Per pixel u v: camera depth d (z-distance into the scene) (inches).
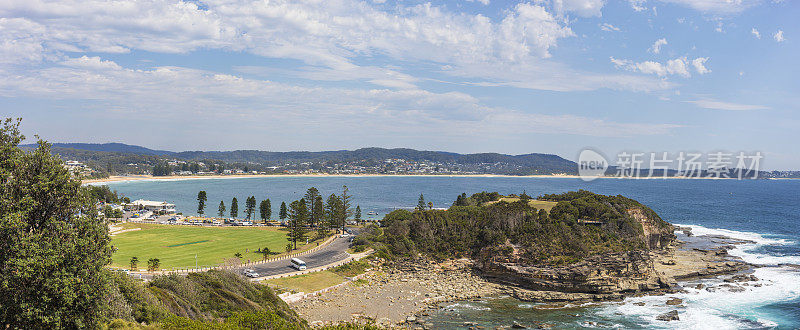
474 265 4259.4
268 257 4306.1
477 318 3068.4
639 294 3619.6
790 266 4431.6
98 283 1298.0
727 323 2957.7
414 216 5226.4
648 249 4707.2
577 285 3609.7
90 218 1343.5
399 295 3486.7
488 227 4702.3
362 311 3095.5
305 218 5305.1
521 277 3801.7
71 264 1237.7
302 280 3592.5
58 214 1314.0
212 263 3934.5
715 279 4028.1
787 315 3075.8
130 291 1690.5
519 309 3280.0
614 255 3998.5
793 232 6742.1
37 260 1159.0
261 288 2682.1
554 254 4141.2
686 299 3459.6
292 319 2491.4
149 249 4566.9
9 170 1259.8
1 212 1198.3
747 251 5236.2
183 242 5004.9
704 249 5290.4
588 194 5812.0
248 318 1787.6
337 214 5851.4
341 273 3853.3
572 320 3056.1
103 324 1337.4
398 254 4635.8
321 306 3122.5
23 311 1147.9
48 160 1323.8
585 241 4411.9
